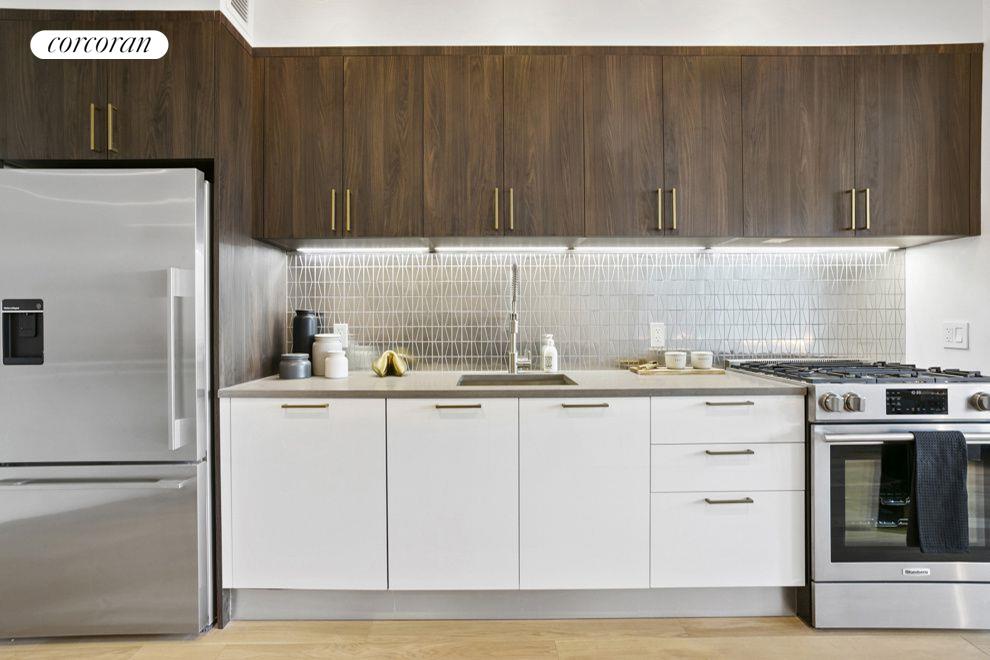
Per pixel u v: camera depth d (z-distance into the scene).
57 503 1.96
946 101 2.35
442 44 2.35
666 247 2.69
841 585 2.05
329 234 2.33
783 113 2.34
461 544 2.10
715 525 2.10
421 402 2.09
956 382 2.03
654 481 2.10
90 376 1.95
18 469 1.95
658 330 2.76
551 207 2.33
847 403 2.02
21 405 1.94
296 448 2.09
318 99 2.32
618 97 2.33
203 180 2.03
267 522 2.09
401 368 2.54
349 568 2.10
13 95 2.06
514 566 2.10
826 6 2.37
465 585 2.10
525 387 2.10
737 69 2.34
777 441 2.09
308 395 2.08
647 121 2.33
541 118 2.33
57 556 1.97
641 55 2.33
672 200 2.33
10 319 1.95
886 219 2.35
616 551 2.10
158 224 1.96
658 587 2.13
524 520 2.09
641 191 2.33
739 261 2.76
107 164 2.14
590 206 2.33
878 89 2.35
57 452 1.96
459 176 2.32
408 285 2.73
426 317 2.73
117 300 1.95
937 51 2.35
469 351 2.74
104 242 1.95
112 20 2.06
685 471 2.10
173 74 2.06
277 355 2.63
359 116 2.32
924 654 1.91
